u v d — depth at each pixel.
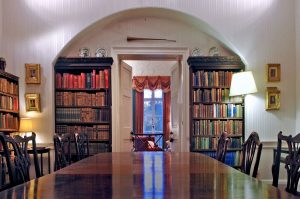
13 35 5.06
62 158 2.93
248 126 5.16
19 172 2.12
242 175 2.03
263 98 5.16
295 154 1.90
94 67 5.22
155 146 8.90
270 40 5.18
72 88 5.23
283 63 5.18
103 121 5.24
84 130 5.21
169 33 5.54
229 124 5.24
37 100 5.00
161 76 9.87
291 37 5.20
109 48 5.49
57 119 5.20
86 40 5.48
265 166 5.08
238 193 1.49
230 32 5.14
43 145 4.98
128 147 6.38
